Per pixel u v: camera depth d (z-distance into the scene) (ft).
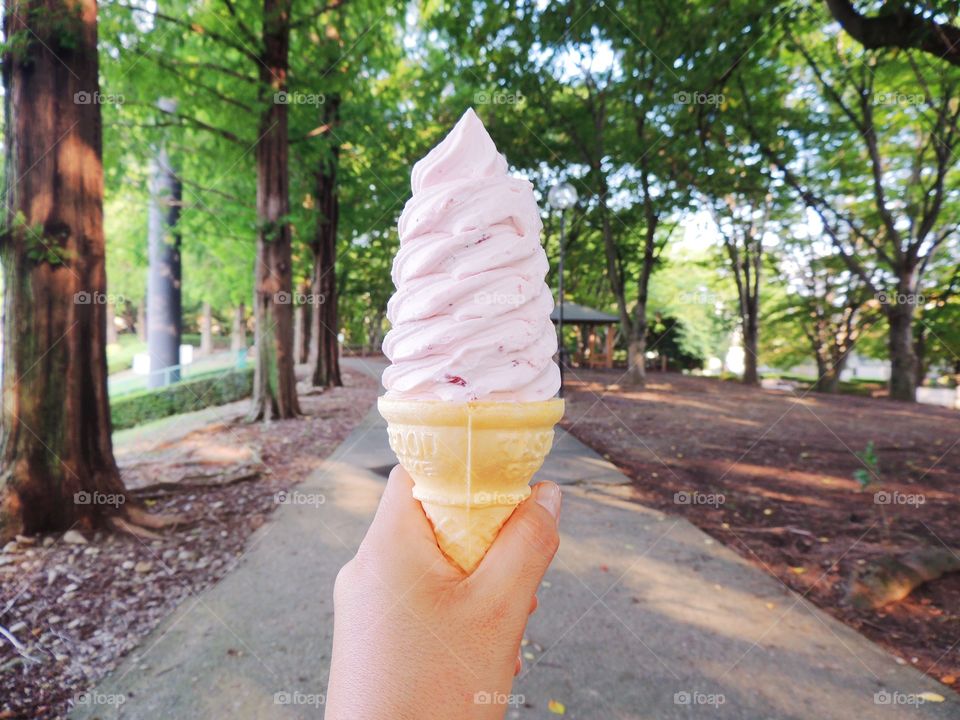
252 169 45.37
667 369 110.93
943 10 17.58
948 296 56.75
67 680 9.82
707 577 14.15
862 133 45.73
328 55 40.88
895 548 15.55
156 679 9.83
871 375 99.55
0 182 17.61
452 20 37.81
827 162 52.34
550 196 47.34
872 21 20.01
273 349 39.40
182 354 63.05
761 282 82.94
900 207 55.93
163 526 17.20
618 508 19.83
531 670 10.17
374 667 3.96
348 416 41.52
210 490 21.34
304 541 16.49
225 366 66.64
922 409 48.78
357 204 60.03
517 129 53.11
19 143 16.21
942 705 9.17
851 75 43.24
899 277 54.39
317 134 41.47
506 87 41.45
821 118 48.49
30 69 16.14
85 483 16.42
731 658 10.57
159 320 52.49
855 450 29.86
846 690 9.61
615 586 13.64
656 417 42.39
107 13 28.71
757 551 15.87
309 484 22.72
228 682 9.73
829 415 44.21
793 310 77.66
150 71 32.55
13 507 15.55
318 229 55.83
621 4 34.42
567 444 31.55
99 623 11.76
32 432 15.89
